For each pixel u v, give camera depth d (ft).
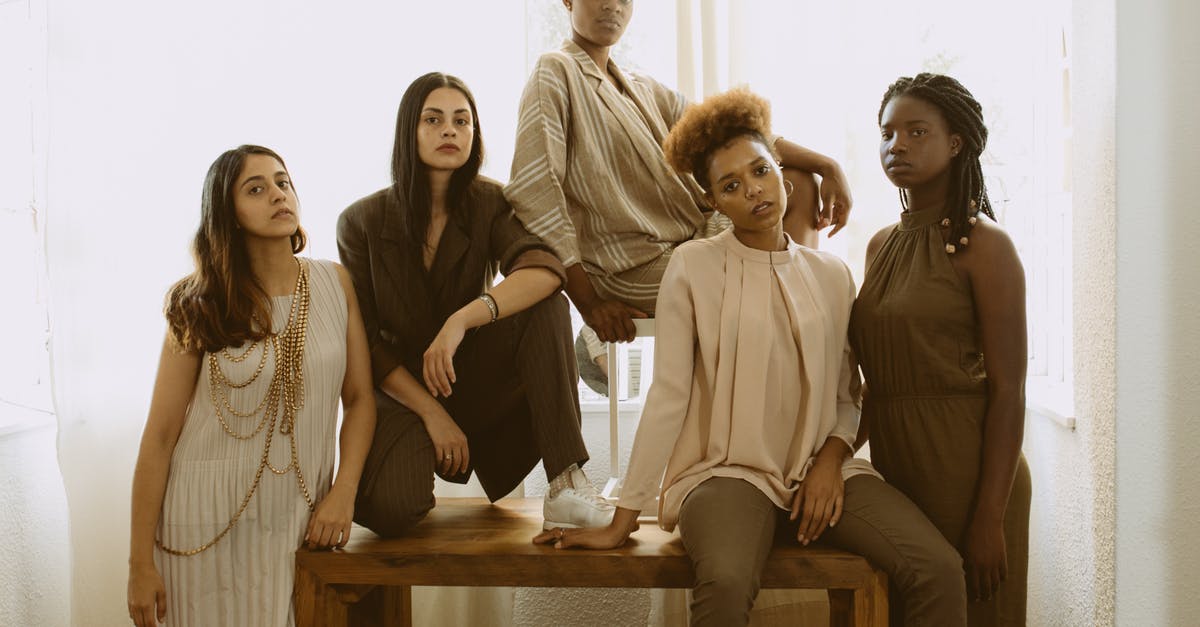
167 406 5.38
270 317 5.45
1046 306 7.47
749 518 4.91
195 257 5.48
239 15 7.35
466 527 5.87
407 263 5.96
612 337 6.01
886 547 4.86
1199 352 4.81
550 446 5.73
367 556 5.31
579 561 5.19
